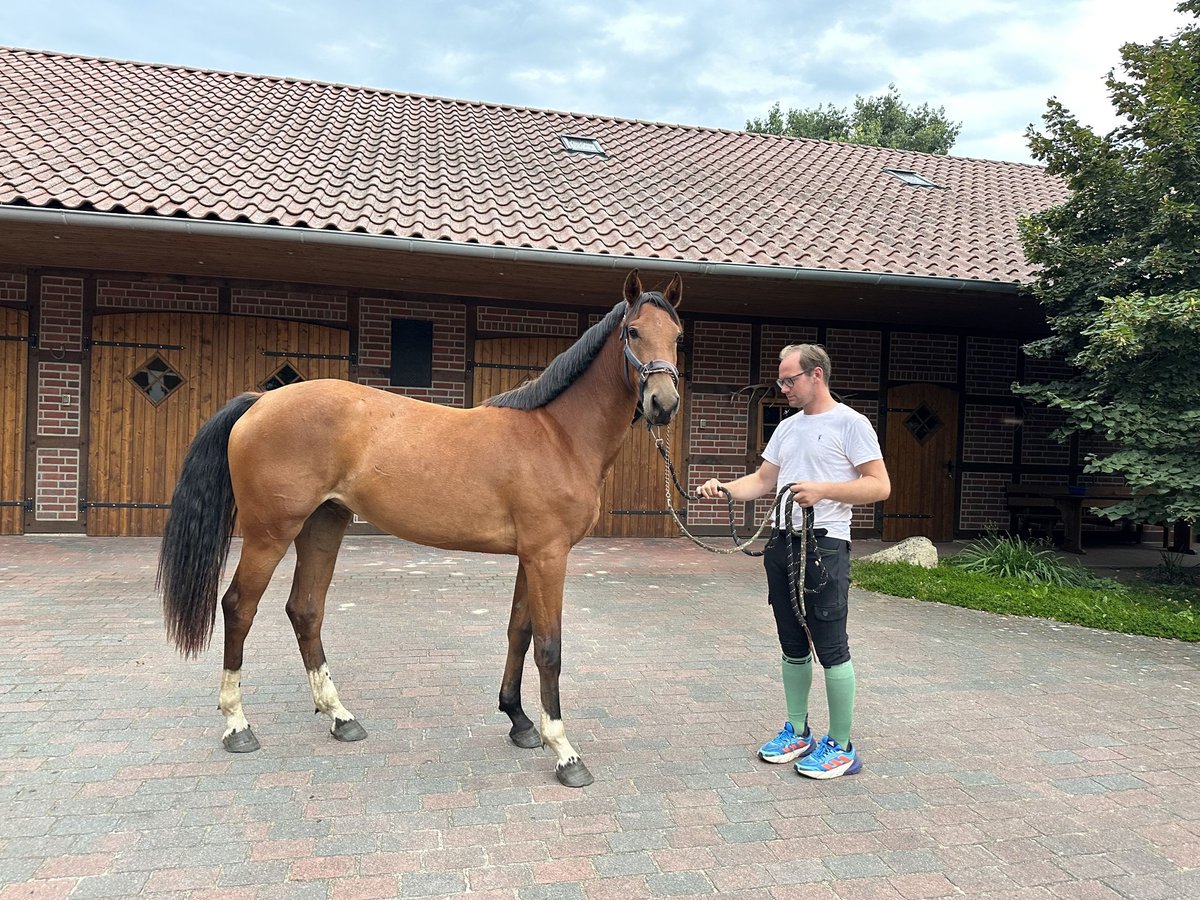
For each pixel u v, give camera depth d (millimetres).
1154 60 6477
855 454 2943
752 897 2207
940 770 3111
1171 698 4062
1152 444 6121
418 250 6645
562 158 10305
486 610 5438
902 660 4629
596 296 8781
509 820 2592
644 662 4410
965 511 10227
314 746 3123
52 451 8000
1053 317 7508
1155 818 2756
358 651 4418
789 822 2645
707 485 3229
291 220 6508
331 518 3219
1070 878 2357
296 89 11453
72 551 7145
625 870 2318
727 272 7238
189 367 8211
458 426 3029
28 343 7879
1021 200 11367
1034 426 10352
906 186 11344
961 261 8219
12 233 6473
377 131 10023
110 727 3234
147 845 2350
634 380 2988
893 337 9930
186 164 7629
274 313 8336
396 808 2641
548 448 2979
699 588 6527
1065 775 3096
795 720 3172
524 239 7035
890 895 2238
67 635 4512
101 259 7457
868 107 30484
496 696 3770
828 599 2955
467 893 2170
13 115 8414
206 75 11344
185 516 3049
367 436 2977
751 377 9617
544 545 2953
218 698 3600
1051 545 9688
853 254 8023
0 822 2457
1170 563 7859
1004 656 4770
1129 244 6629
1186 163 6227
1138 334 5977
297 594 3236
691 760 3125
